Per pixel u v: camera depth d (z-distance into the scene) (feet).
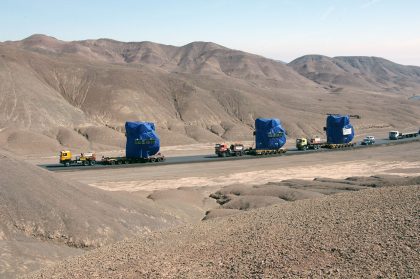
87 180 213.66
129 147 260.83
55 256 96.48
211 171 242.78
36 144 318.04
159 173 234.17
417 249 56.59
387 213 73.41
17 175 116.67
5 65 426.10
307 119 514.27
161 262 70.49
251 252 67.36
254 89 639.76
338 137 337.11
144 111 457.68
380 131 517.55
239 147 298.35
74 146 338.75
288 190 164.66
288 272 57.41
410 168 253.85
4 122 356.38
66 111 406.41
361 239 63.52
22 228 102.78
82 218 111.45
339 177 229.86
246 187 185.26
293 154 304.71
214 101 523.29
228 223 91.15
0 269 84.48
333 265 57.16
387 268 53.52
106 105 451.94
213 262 66.69
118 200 132.26
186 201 166.61
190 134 424.05
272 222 83.10
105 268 71.97
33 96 400.67
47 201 111.96
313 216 81.61
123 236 112.47
